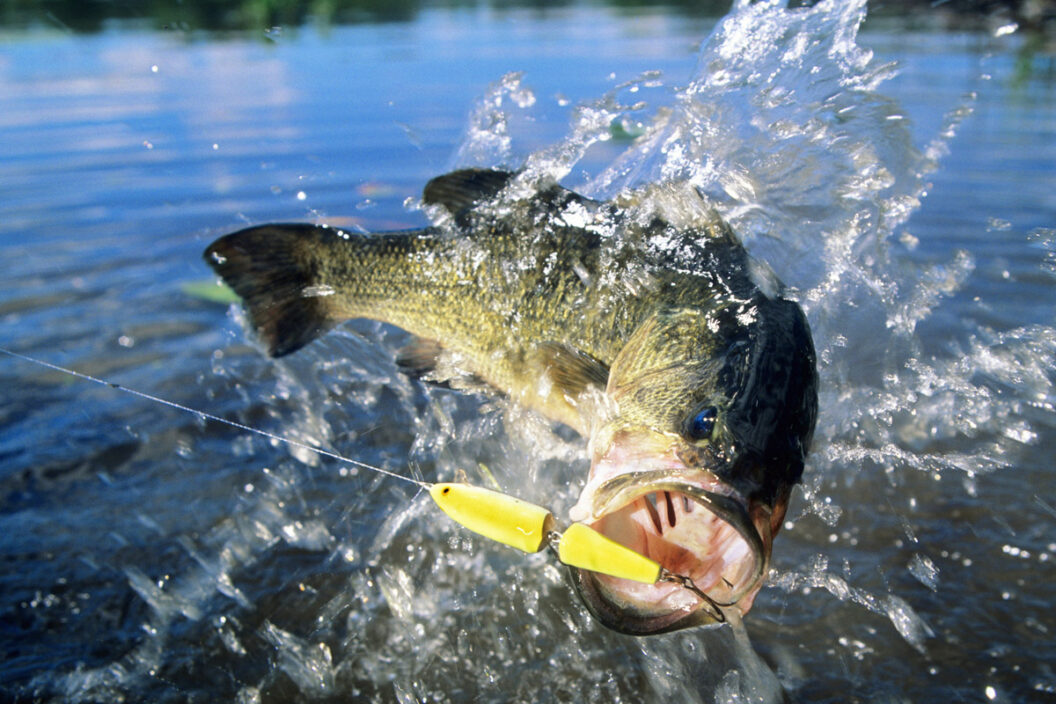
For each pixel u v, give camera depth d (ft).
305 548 1.78
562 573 1.70
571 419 1.80
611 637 1.55
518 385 1.91
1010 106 4.58
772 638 1.54
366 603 1.64
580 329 1.79
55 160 4.16
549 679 1.47
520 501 1.31
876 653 1.49
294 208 3.47
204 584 1.68
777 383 1.44
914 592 1.61
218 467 2.04
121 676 1.48
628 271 1.75
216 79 5.97
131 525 1.84
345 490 1.95
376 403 2.30
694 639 1.53
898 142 2.32
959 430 2.03
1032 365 2.26
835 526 1.79
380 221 3.25
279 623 1.59
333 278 2.11
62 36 7.41
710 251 1.73
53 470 2.02
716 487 1.30
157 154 4.23
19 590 1.65
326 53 6.90
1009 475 1.90
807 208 2.18
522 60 6.19
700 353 1.52
